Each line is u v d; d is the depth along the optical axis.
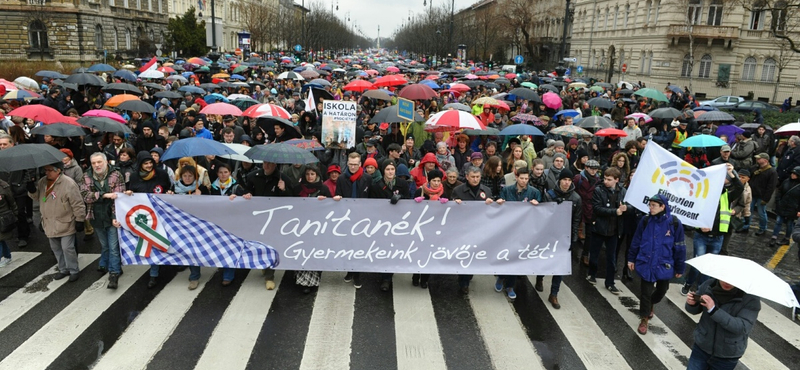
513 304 7.76
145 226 7.58
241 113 12.03
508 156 10.69
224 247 7.66
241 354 6.16
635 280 8.87
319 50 87.06
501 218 7.69
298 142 9.33
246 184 8.06
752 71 42.50
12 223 8.29
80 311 7.05
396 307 7.49
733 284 4.61
